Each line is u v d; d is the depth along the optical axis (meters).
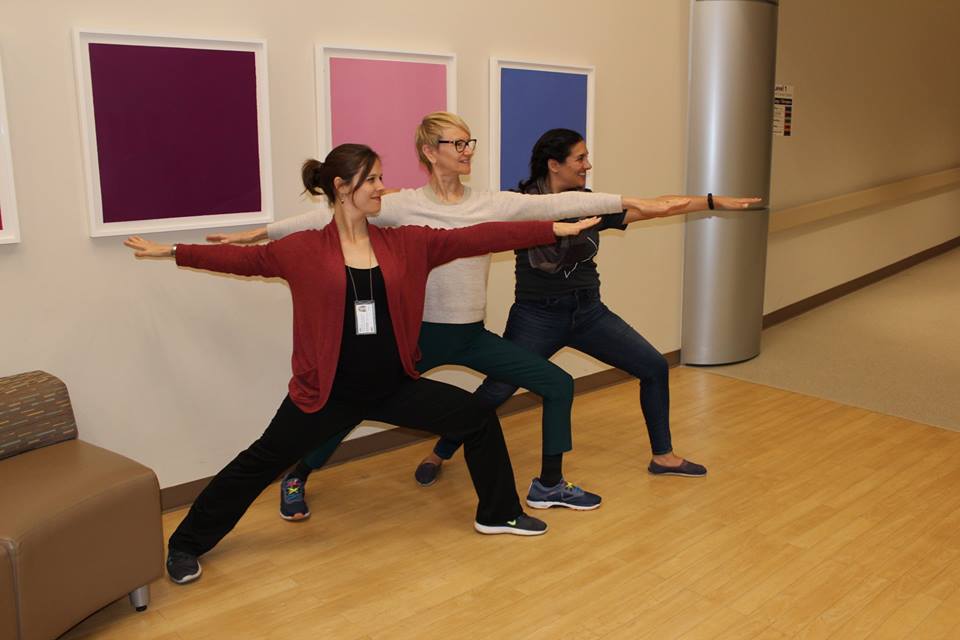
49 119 3.06
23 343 3.10
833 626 2.67
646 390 3.78
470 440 3.16
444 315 3.16
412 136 4.05
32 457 2.80
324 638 2.64
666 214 3.16
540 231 2.83
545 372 3.31
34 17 2.98
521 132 4.52
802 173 7.15
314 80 3.71
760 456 4.14
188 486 3.62
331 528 3.40
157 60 3.24
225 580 3.00
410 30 4.01
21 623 2.35
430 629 2.68
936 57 9.17
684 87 5.42
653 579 2.97
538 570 3.04
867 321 7.02
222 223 3.51
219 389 3.65
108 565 2.61
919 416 4.72
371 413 2.97
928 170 9.39
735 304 5.67
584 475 3.93
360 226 2.83
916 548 3.19
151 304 3.40
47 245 3.11
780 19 6.48
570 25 4.70
